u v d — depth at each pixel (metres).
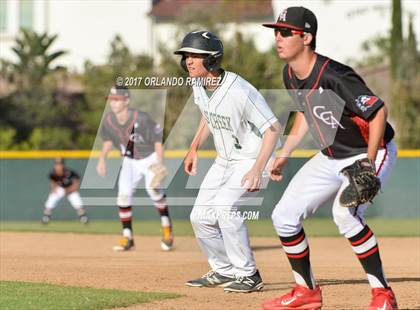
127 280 18.62
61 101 69.00
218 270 17.53
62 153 42.84
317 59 13.33
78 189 42.00
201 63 16.17
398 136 57.62
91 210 43.22
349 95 12.98
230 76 16.33
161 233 34.09
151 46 88.19
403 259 23.25
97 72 67.00
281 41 13.33
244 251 16.77
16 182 43.62
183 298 15.87
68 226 39.19
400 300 15.46
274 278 19.02
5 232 34.19
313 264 22.09
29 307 14.38
